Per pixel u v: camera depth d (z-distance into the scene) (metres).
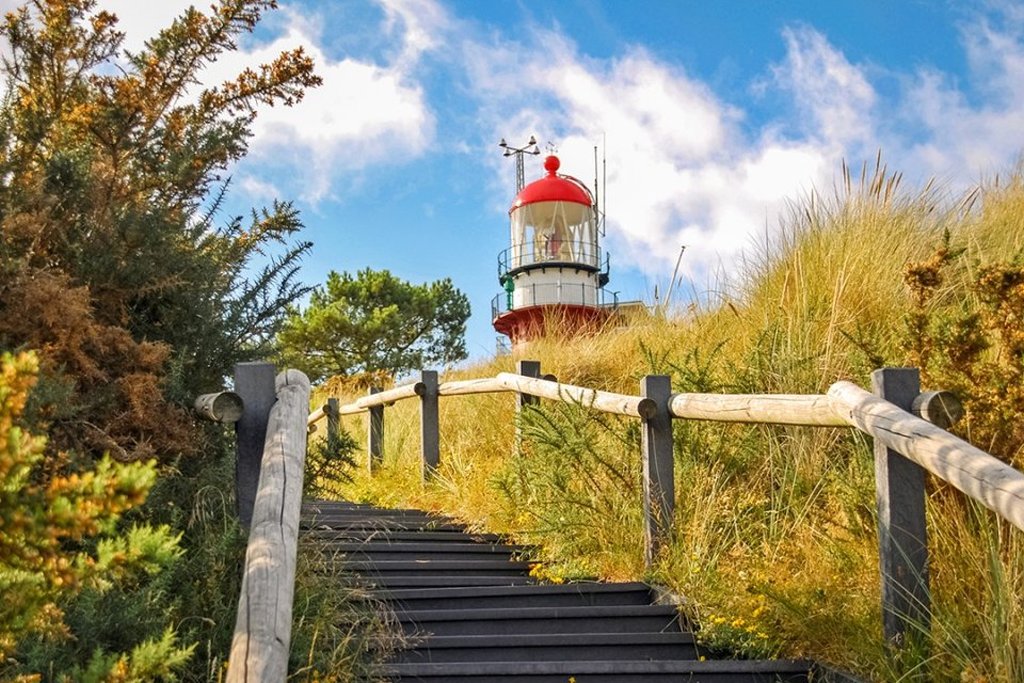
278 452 2.93
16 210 3.50
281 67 5.05
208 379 4.04
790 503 4.48
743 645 3.64
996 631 2.84
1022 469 3.63
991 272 3.87
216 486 3.65
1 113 3.95
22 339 3.32
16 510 1.45
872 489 4.09
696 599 4.01
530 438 5.68
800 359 5.52
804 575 3.80
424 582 4.56
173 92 4.83
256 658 1.93
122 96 4.33
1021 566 3.11
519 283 17.27
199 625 2.96
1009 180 7.41
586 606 4.23
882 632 3.21
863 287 6.14
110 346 3.59
